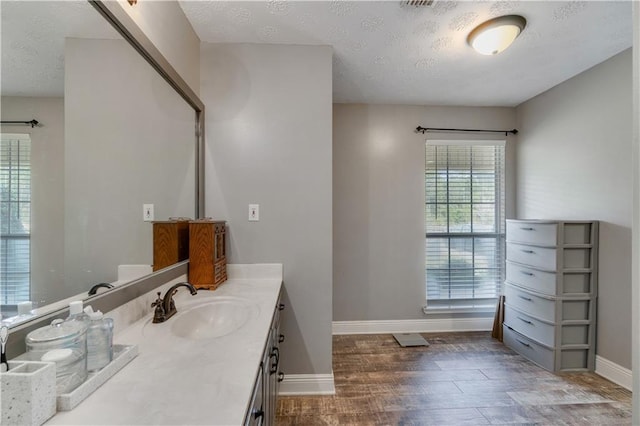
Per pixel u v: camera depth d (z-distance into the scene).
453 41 2.00
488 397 2.00
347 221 3.10
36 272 0.77
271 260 2.04
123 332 1.08
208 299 1.50
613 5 1.64
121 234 1.14
